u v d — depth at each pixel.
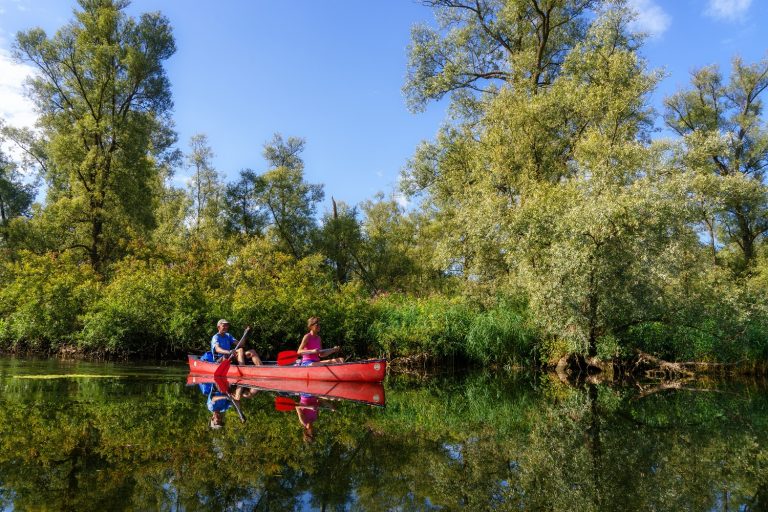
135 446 4.96
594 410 8.72
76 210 24.09
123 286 15.26
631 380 14.25
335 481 4.24
